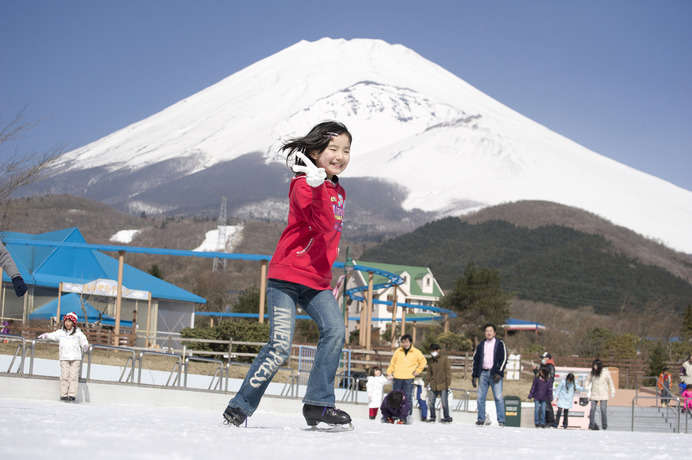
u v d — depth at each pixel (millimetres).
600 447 2912
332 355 4137
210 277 82875
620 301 124688
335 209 4152
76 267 35531
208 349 25469
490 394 27656
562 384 18484
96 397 12383
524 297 126812
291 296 4117
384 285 36812
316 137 4133
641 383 37688
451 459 1958
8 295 33031
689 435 6199
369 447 2248
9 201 27188
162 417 4535
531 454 2268
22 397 11781
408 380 13352
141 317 36062
